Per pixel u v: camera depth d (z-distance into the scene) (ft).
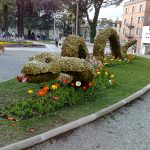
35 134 13.70
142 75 34.40
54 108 17.34
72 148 13.38
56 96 18.28
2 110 16.44
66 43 26.32
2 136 13.15
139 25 162.30
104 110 18.37
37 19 182.29
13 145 12.28
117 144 14.19
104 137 14.93
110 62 42.11
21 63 42.98
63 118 16.16
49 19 194.29
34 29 196.75
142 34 140.26
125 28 179.32
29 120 15.30
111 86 25.31
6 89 22.40
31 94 20.43
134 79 30.86
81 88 20.52
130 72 36.24
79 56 28.25
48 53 18.44
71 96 19.21
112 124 16.89
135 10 167.02
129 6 173.99
